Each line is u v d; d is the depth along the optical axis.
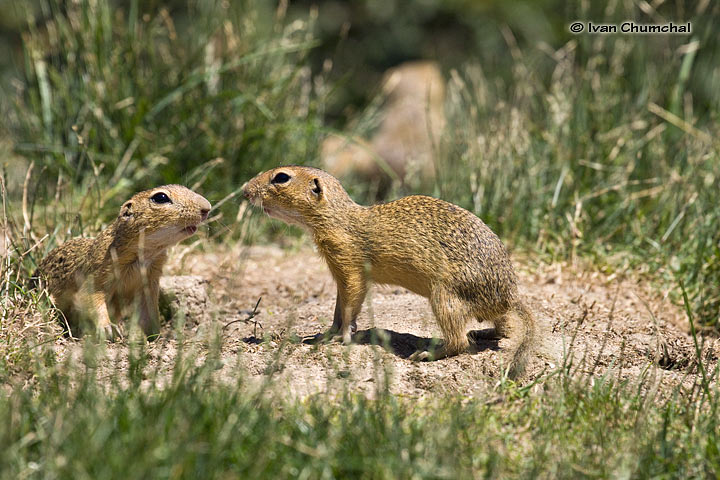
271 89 14.66
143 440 5.75
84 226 11.98
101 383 7.36
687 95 14.21
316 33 30.50
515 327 8.89
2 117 15.32
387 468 5.82
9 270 9.69
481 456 6.32
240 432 6.05
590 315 9.98
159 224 9.03
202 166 13.34
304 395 7.24
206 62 14.50
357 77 29.75
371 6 31.45
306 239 13.90
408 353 8.62
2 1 26.55
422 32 31.45
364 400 6.89
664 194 12.69
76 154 13.70
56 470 5.52
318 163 15.20
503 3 30.73
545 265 11.88
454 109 15.39
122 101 13.78
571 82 14.20
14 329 8.48
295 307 10.59
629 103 14.11
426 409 7.00
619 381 7.49
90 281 9.04
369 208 8.77
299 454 5.97
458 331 8.24
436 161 14.18
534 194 12.88
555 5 30.67
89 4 13.81
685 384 8.04
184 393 6.49
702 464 6.35
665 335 9.58
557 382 7.44
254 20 15.24
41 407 6.38
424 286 8.41
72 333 9.61
